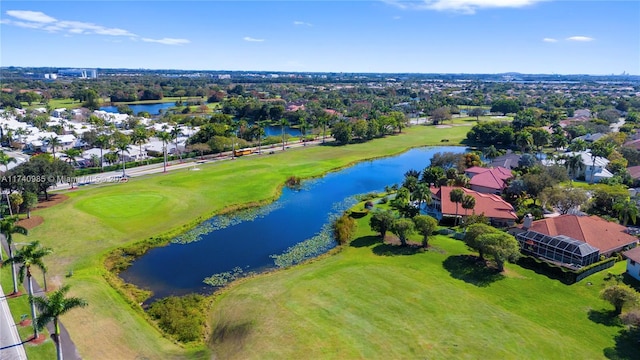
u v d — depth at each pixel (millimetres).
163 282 64188
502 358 44156
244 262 71250
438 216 91875
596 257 67438
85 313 53125
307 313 52219
